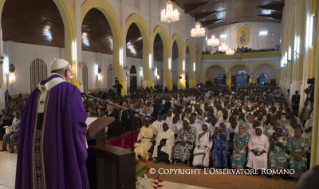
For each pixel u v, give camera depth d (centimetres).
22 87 1619
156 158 635
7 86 1514
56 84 193
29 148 189
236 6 2616
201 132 602
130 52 2530
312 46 983
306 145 510
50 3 1199
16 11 1165
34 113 192
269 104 1052
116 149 211
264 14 2903
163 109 1170
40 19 1320
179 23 2555
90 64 2239
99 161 227
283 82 2170
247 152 568
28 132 192
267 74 3169
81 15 1231
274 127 633
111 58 2525
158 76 3225
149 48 1922
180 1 2427
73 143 179
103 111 895
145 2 1878
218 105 958
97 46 2097
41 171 182
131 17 1658
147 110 1102
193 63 2995
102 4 1370
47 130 183
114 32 1516
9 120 838
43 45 1761
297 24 1277
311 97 813
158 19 2097
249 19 3175
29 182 189
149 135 662
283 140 533
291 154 519
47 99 189
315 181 88
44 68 1778
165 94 1544
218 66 3462
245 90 2081
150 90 1825
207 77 3519
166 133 631
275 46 3186
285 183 495
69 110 181
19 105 995
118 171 196
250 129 648
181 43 2608
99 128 211
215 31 3491
